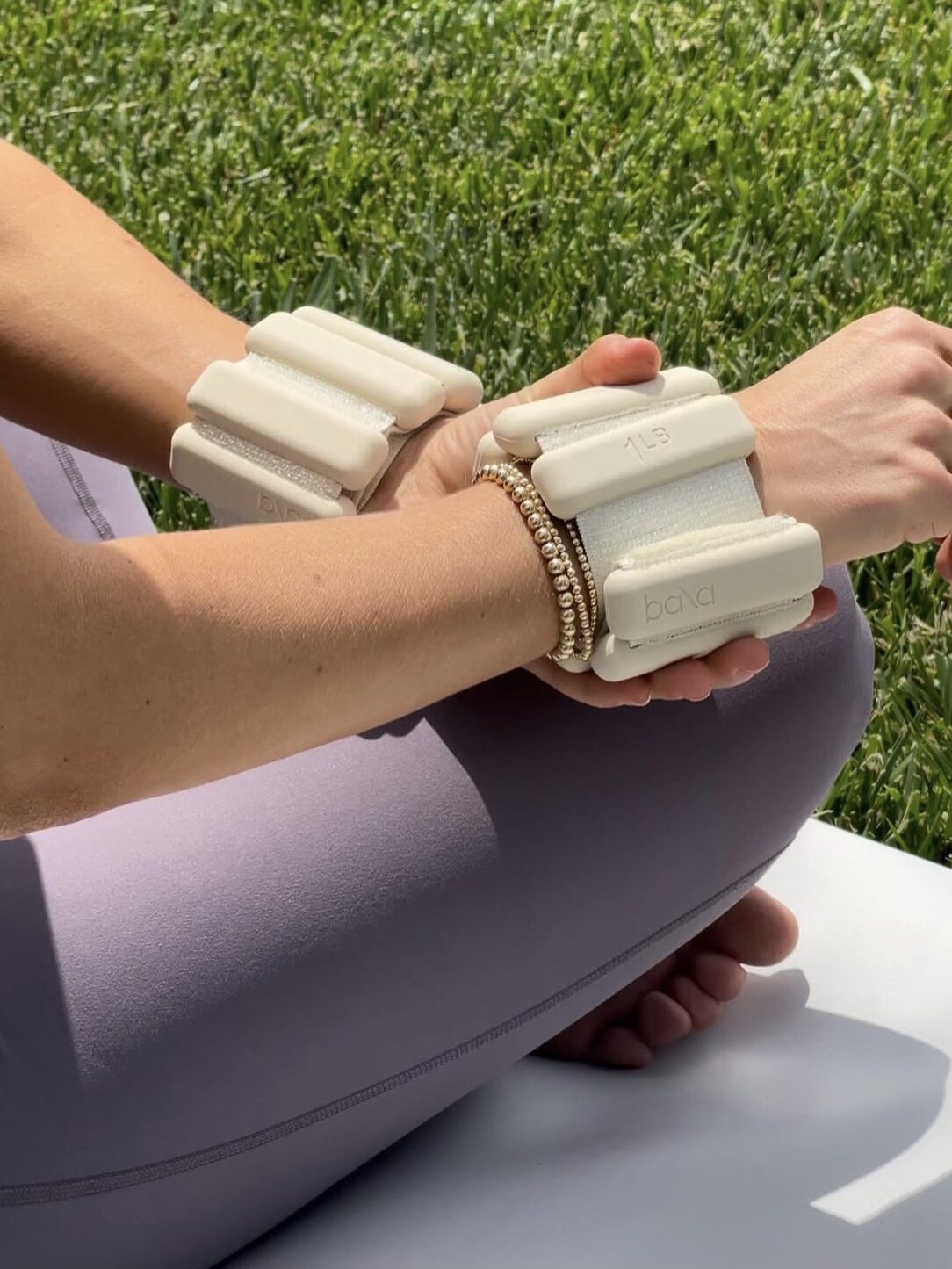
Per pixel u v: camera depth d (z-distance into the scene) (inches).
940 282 104.3
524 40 152.6
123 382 52.2
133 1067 40.2
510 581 40.2
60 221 54.6
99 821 43.5
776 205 117.1
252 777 44.1
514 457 42.8
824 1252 43.8
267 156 129.6
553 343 100.3
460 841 43.1
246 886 41.8
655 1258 43.6
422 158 130.8
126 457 53.2
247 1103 41.3
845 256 107.5
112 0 162.9
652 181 123.0
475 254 112.3
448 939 42.8
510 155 130.0
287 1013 41.4
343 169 127.3
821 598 45.2
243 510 49.9
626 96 137.0
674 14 153.6
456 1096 45.8
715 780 45.8
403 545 39.4
